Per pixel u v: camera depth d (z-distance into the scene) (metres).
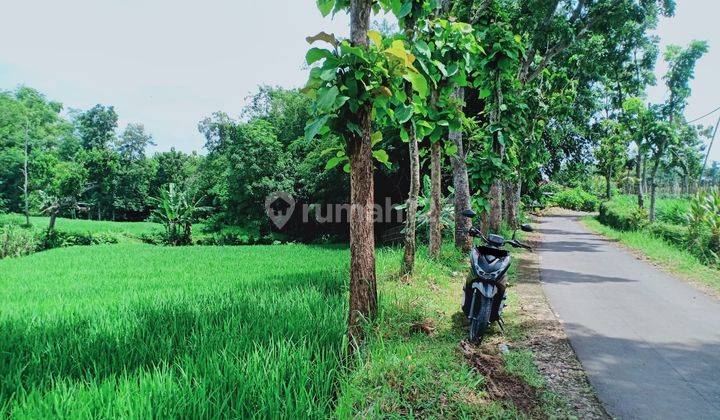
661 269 12.16
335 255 17.95
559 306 7.89
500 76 13.16
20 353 4.56
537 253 15.49
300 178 33.31
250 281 9.93
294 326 5.38
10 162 57.44
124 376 4.05
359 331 5.39
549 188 52.97
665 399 4.27
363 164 5.59
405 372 4.41
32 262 16.56
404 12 7.80
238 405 3.50
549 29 18.80
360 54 4.98
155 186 62.50
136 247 24.97
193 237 35.62
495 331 6.42
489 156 12.89
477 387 4.36
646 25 22.22
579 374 4.87
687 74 21.66
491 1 12.93
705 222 14.27
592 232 25.34
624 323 6.84
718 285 9.66
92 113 70.94
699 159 39.22
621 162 41.94
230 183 34.22
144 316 6.15
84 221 51.84
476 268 5.95
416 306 7.02
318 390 3.87
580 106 31.23
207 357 4.30
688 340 6.04
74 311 6.78
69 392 3.67
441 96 9.22
